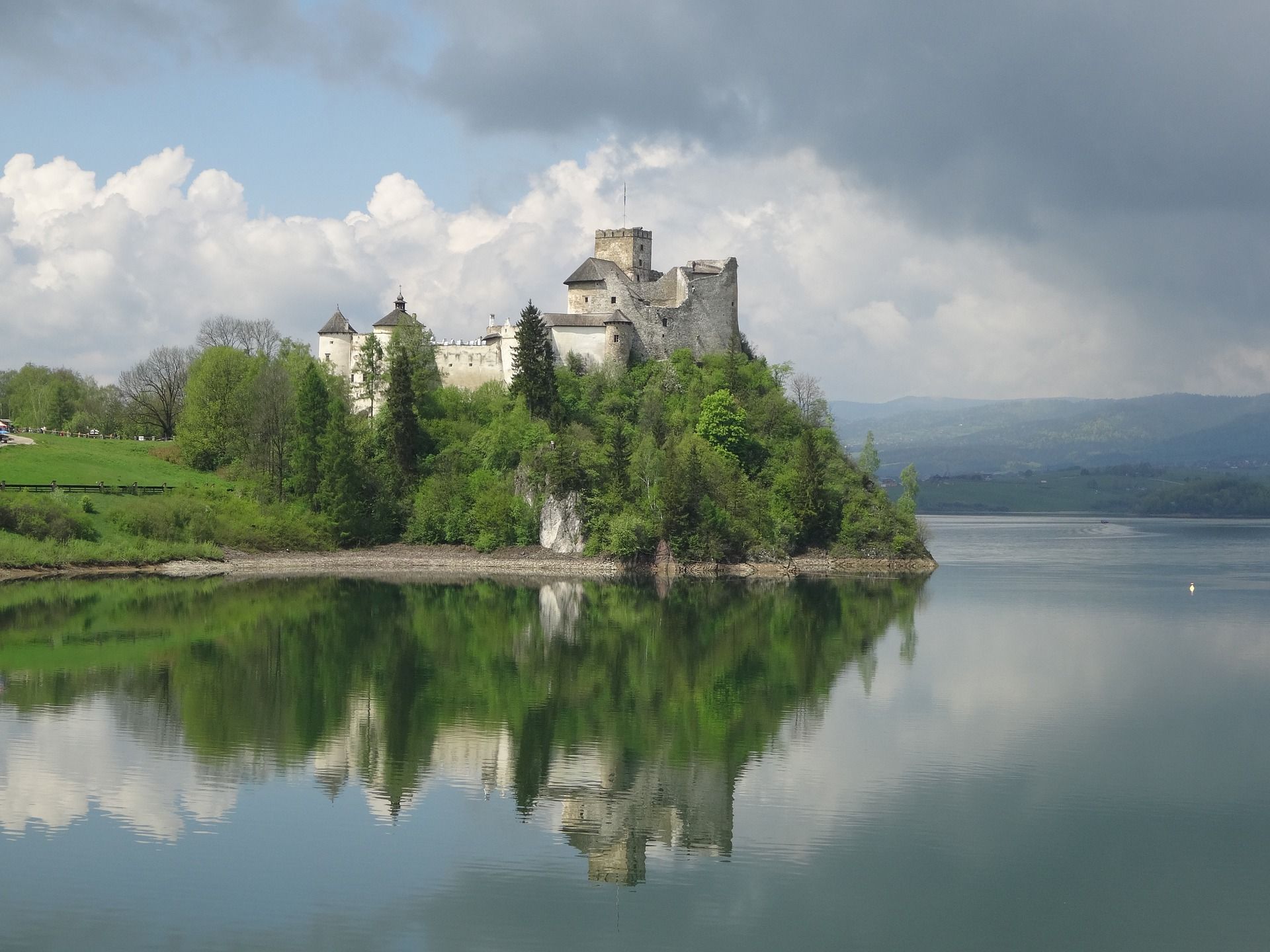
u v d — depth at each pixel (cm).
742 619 11662
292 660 9331
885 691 8556
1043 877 5272
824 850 5544
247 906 4878
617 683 8731
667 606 12450
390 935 4666
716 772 6619
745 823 5853
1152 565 19175
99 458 17488
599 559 15238
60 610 11531
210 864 5262
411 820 5825
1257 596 14262
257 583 13812
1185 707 8100
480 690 8431
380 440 16975
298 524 15775
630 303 18538
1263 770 6681
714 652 9950
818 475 15838
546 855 5444
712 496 15450
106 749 6794
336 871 5212
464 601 12606
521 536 15800
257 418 17262
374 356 18175
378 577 14588
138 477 16812
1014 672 9262
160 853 5369
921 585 14862
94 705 7756
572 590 13575
